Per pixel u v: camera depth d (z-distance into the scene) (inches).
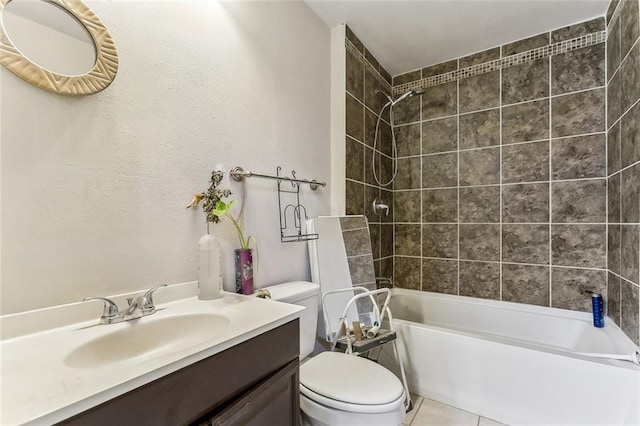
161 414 24.1
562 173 80.4
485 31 82.4
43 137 31.6
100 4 36.1
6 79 29.4
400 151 106.2
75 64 33.9
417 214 102.8
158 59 41.8
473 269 93.0
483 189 91.4
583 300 77.5
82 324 33.7
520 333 83.0
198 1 47.4
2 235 29.0
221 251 50.2
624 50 62.8
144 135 40.1
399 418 43.9
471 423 62.8
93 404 20.5
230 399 30.0
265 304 41.7
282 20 63.9
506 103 88.0
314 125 73.7
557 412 57.4
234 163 52.8
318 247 69.6
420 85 102.7
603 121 75.3
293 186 66.7
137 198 39.4
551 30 81.7
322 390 45.3
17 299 29.9
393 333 68.7
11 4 30.1
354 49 84.0
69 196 33.4
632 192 58.4
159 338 35.9
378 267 96.3
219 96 50.3
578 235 78.2
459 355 67.9
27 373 23.6
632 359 53.7
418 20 77.5
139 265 39.4
